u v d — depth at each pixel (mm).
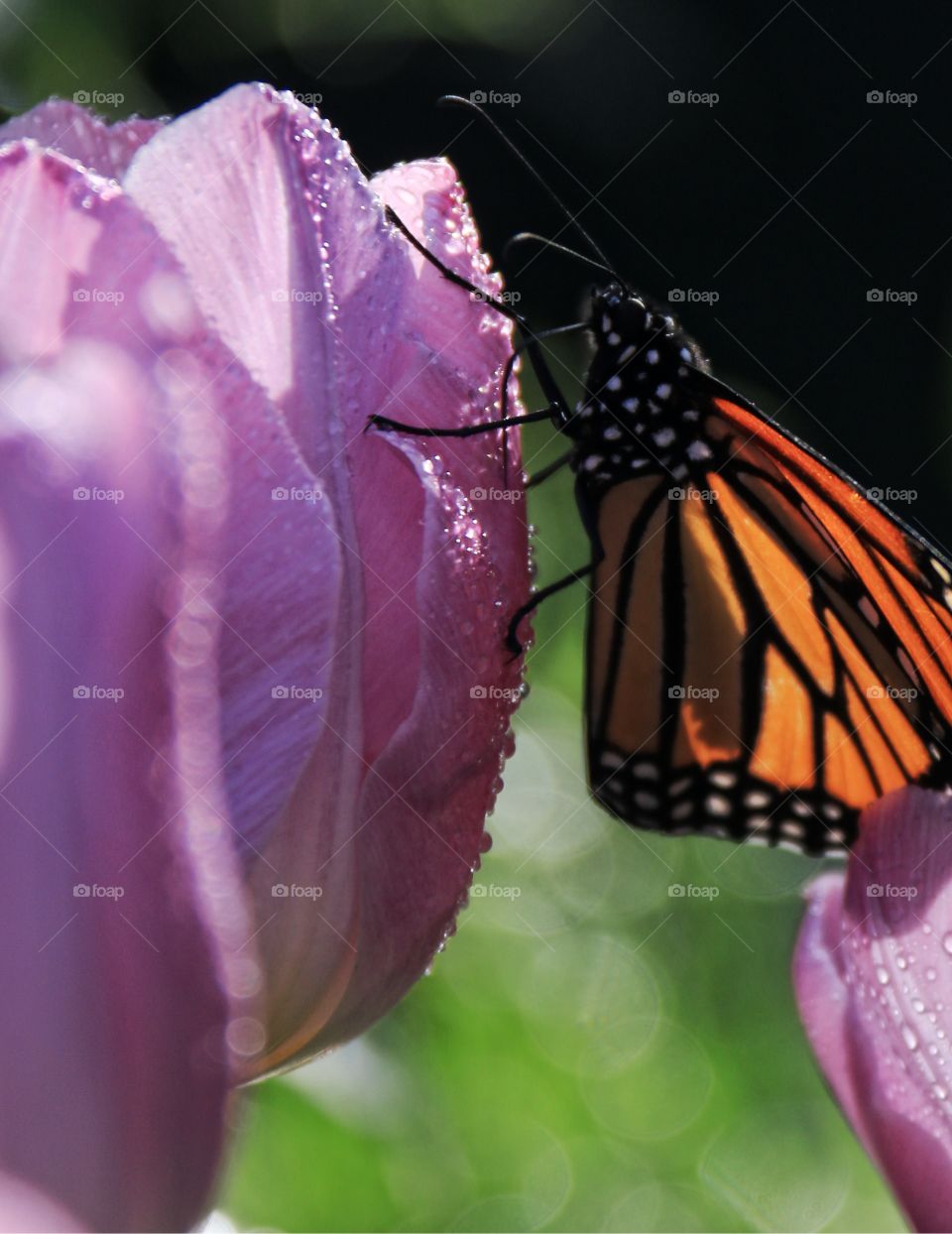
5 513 143
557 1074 342
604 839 383
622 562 293
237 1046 150
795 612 288
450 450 238
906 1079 240
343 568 223
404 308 238
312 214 232
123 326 171
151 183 222
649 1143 345
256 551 207
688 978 370
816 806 290
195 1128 147
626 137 707
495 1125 335
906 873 244
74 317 171
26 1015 142
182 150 224
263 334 226
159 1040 146
